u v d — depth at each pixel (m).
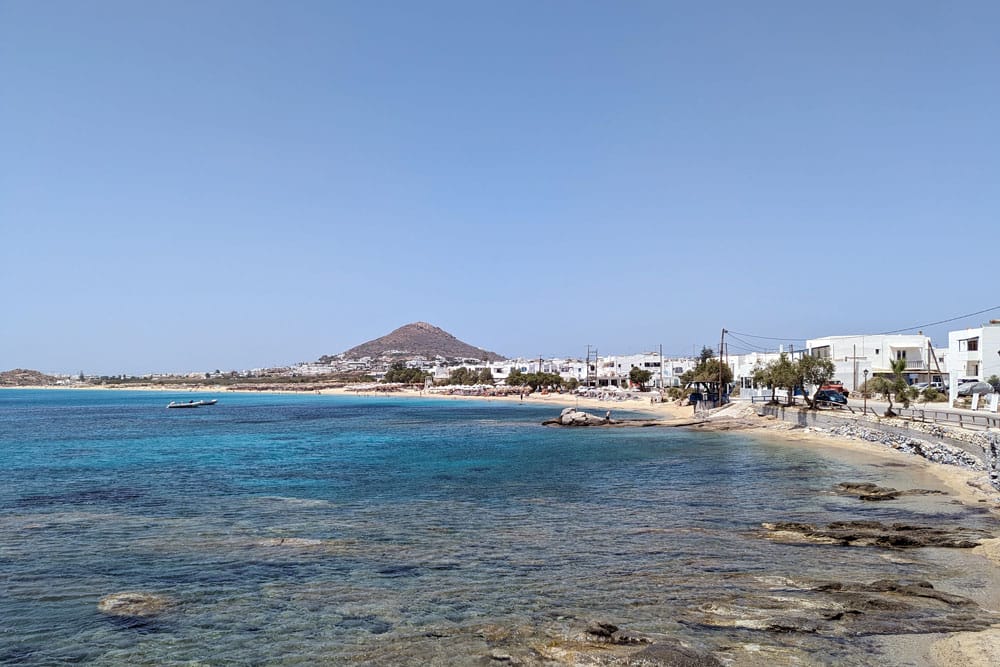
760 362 135.75
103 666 14.85
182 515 32.03
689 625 16.05
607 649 14.57
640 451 61.00
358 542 26.00
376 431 91.12
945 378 103.81
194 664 14.83
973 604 17.11
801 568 21.22
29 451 65.81
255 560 23.34
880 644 14.59
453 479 44.19
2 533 27.95
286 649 15.46
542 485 41.12
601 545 25.11
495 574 21.27
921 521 28.17
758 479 41.78
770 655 14.06
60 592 19.98
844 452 55.09
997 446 34.16
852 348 109.62
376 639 15.85
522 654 14.53
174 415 139.88
